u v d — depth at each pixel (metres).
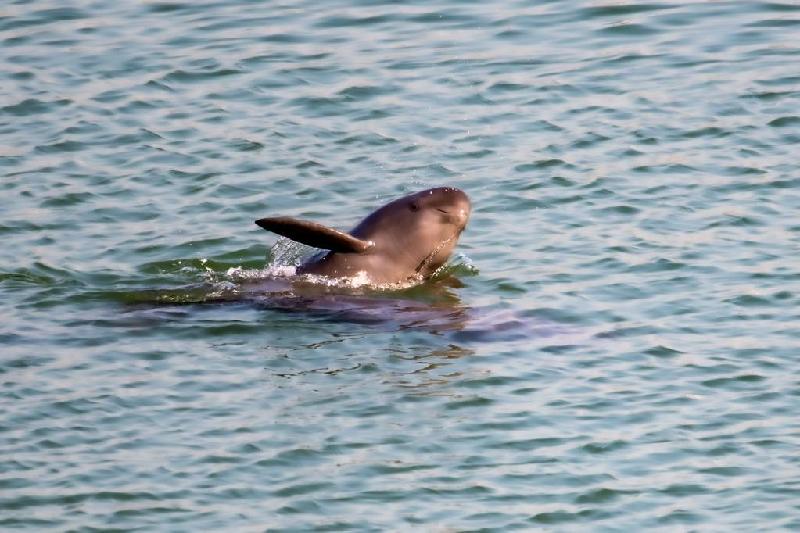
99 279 33.16
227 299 32.09
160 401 27.06
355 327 30.50
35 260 33.91
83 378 28.02
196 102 42.34
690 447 25.17
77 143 40.16
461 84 42.59
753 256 32.62
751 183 36.25
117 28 47.66
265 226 31.94
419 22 47.25
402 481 24.30
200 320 30.86
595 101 41.22
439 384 27.62
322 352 29.20
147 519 23.19
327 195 36.97
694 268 32.25
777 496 23.62
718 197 35.69
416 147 39.19
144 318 30.92
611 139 39.00
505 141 39.25
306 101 42.03
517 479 24.33
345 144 39.56
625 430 25.77
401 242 33.41
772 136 38.69
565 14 47.19
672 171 37.12
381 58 44.53
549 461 24.84
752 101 40.62
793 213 34.66
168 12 48.94
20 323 30.66
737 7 47.06
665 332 29.50
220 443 25.50
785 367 27.81
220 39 46.41
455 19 47.34
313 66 44.12
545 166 37.75
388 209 33.81
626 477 24.33
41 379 27.95
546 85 42.28
